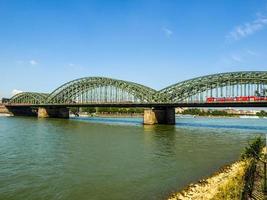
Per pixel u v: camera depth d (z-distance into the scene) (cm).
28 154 4984
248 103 10488
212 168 3988
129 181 3344
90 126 11562
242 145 6212
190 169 3928
